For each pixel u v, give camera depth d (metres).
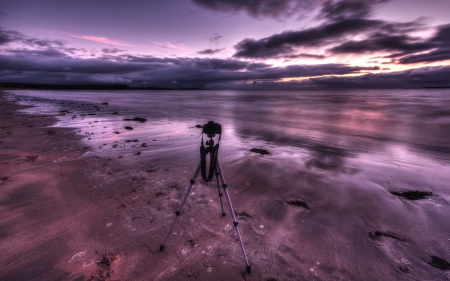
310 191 4.78
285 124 14.46
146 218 3.71
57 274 2.56
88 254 2.88
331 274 2.65
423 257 2.92
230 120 16.28
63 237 3.19
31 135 9.69
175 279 2.55
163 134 10.41
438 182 5.26
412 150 8.14
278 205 4.20
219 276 2.61
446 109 23.77
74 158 6.69
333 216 3.86
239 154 7.43
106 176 5.40
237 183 5.16
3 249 2.92
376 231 3.45
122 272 2.62
